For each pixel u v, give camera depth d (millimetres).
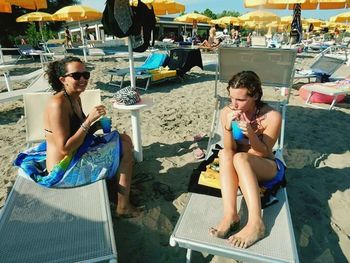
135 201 2732
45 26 23609
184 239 1778
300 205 2699
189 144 3924
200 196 2184
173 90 7078
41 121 3256
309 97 5750
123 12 3133
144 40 3383
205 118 4949
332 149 3816
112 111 5316
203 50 17312
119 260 2125
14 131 4547
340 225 2473
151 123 4703
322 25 22766
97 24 27625
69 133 2256
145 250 2217
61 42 17219
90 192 2219
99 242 1717
